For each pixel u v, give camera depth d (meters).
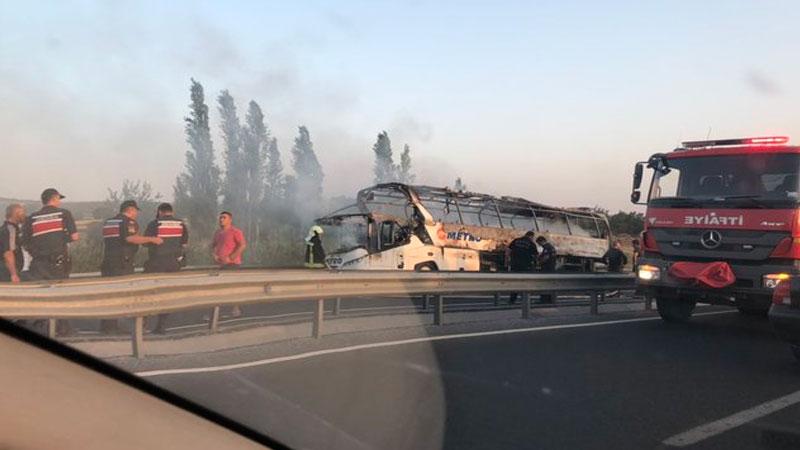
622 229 30.64
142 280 7.27
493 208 23.14
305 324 10.27
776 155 10.78
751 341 10.46
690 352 9.31
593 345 9.55
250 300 8.34
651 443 5.49
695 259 11.01
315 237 18.66
